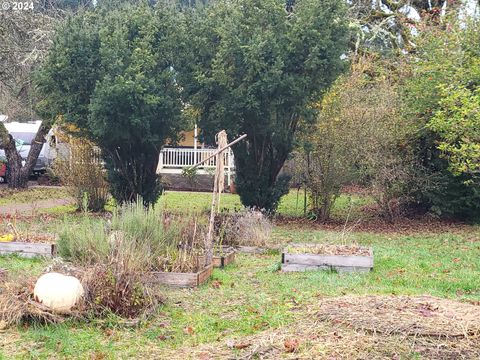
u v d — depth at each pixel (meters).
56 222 15.12
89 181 19.03
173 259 9.25
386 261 10.64
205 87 16.09
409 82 17.50
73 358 5.71
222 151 9.93
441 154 15.95
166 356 5.77
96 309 6.79
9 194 25.53
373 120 16.45
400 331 5.71
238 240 12.25
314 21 15.79
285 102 16.06
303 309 7.17
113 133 15.91
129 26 17.02
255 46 15.24
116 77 15.05
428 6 24.33
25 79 26.16
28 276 7.31
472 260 11.16
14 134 33.53
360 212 19.20
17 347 5.92
